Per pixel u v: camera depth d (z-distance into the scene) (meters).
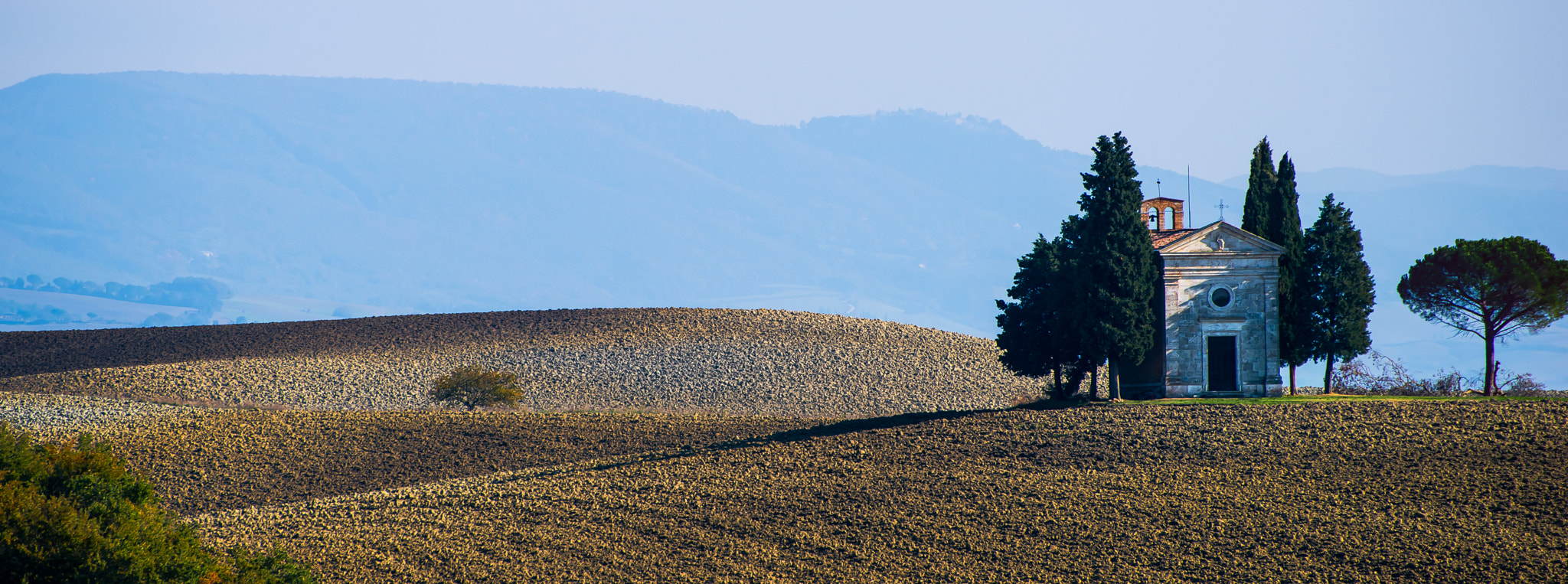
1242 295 142.88
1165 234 163.50
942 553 101.38
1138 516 106.31
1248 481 112.69
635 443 158.25
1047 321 153.25
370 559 104.50
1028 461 123.62
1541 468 109.88
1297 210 150.12
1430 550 94.38
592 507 117.69
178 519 121.44
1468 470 110.94
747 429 166.25
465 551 106.06
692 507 116.25
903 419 153.50
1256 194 156.12
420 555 105.31
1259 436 124.75
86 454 90.56
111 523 82.56
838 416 199.12
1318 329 148.00
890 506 113.38
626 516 114.56
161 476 142.88
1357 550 95.62
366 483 141.00
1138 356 142.62
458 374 198.38
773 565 100.50
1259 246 142.75
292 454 154.50
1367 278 150.75
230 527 115.69
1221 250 142.75
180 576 80.88
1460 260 141.38
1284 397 141.00
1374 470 112.94
